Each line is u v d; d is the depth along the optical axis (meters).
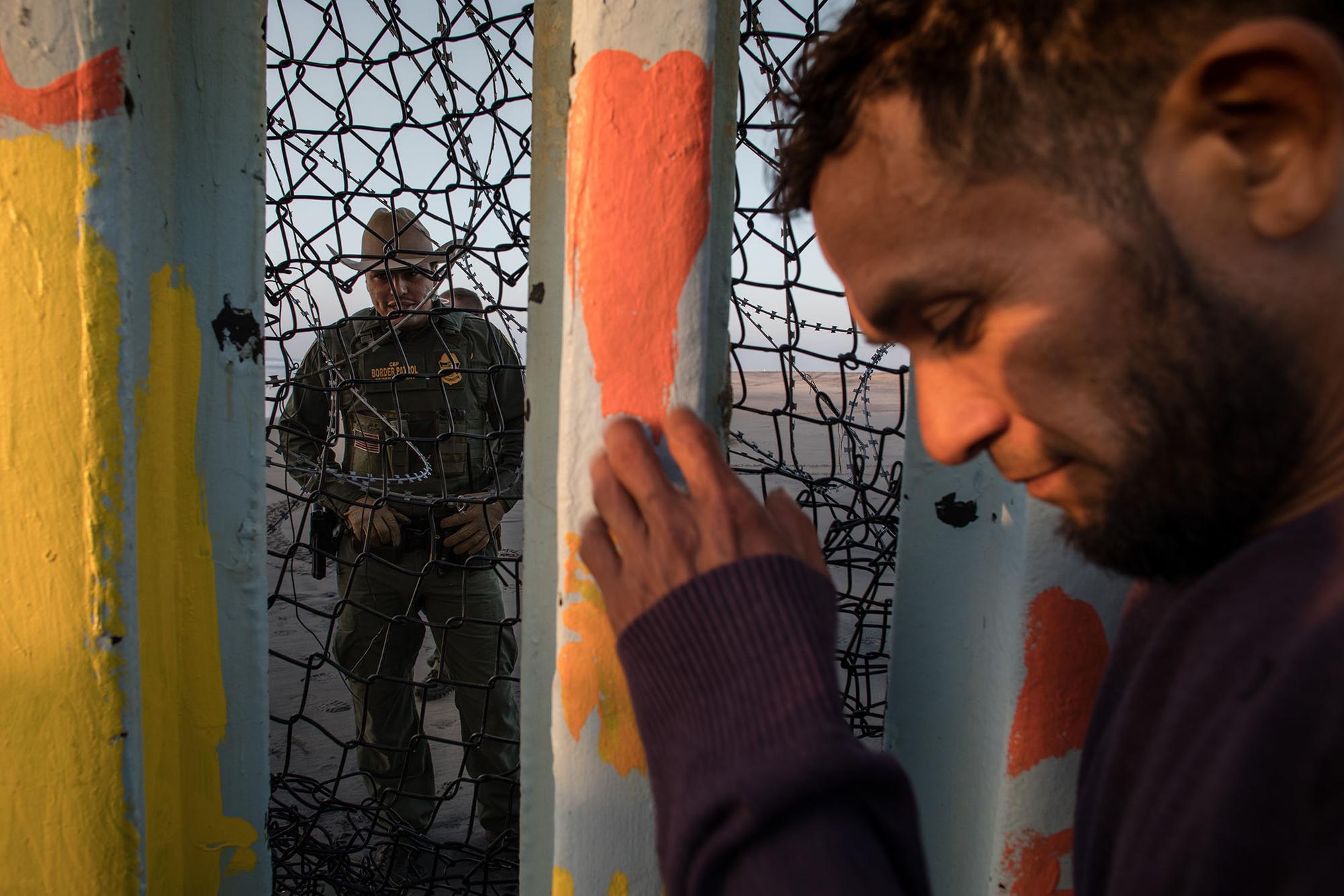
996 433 0.43
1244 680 0.36
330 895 1.85
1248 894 0.33
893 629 1.01
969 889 0.97
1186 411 0.37
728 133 0.86
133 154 0.88
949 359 0.43
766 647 0.44
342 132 1.37
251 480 1.08
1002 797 0.90
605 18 0.73
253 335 1.05
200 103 0.98
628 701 0.84
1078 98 0.36
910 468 0.97
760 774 0.40
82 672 0.93
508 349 2.50
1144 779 0.40
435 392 2.29
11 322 0.87
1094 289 0.37
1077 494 0.44
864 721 1.36
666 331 0.79
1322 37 0.32
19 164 0.84
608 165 0.76
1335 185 0.33
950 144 0.38
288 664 3.24
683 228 0.77
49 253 0.86
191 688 1.09
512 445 2.47
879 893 0.37
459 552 2.27
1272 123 0.34
